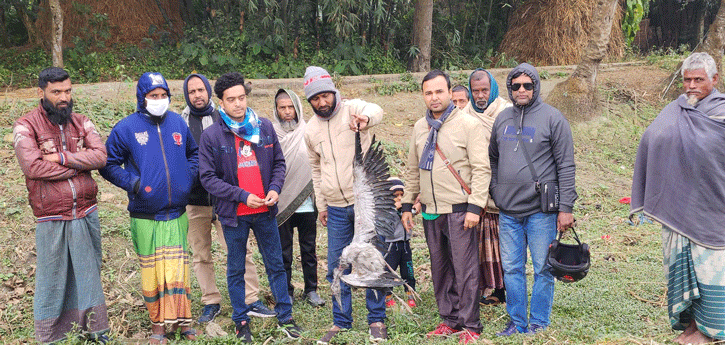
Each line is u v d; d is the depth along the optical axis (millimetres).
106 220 6422
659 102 12414
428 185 4477
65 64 12555
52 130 4309
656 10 18141
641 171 4191
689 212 3896
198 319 5031
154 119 4531
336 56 12758
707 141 3809
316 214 5488
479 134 4375
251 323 4918
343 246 4617
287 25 12781
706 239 3855
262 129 4559
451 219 4426
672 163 3941
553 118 4367
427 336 4500
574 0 14406
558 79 13180
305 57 12922
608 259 6445
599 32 11117
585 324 4684
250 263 5145
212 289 5090
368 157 3920
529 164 4383
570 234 7242
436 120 4418
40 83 4273
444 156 4398
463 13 15703
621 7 15141
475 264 4465
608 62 14656
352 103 4590
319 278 6027
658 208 4031
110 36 13672
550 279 4438
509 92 4488
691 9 17312
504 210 4504
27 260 5711
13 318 4871
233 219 4398
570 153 4359
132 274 5738
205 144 4434
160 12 14414
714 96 3918
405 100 11555
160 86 4438
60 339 4402
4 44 14281
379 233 3900
